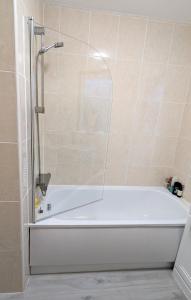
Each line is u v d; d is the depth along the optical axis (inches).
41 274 59.9
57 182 71.6
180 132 83.1
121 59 72.3
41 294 53.8
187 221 58.6
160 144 83.9
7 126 40.5
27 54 45.8
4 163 42.6
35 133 53.7
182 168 81.2
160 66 74.8
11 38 36.0
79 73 66.4
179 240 62.4
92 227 56.3
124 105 77.3
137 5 62.3
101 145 76.4
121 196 85.5
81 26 67.7
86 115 70.7
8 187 44.4
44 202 61.8
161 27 70.9
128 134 80.8
